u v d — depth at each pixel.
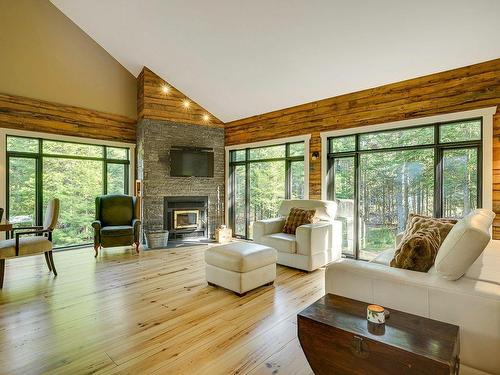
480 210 2.27
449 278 1.52
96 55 5.27
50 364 1.76
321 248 3.86
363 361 1.23
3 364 1.75
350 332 1.26
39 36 4.65
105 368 1.72
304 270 3.72
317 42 3.57
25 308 2.55
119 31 4.68
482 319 1.35
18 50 4.45
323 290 3.06
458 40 3.04
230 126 6.23
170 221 5.62
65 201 5.04
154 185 5.43
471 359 1.38
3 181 4.30
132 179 5.77
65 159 5.02
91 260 4.22
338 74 4.03
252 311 2.53
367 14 3.00
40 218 4.72
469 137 3.41
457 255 1.47
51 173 4.87
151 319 2.36
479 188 3.32
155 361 1.79
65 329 2.18
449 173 3.57
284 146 5.38
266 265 3.11
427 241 1.79
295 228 4.12
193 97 5.77
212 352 1.90
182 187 5.73
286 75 4.37
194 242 5.64
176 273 3.62
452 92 3.46
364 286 1.71
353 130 4.32
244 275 2.84
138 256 4.49
